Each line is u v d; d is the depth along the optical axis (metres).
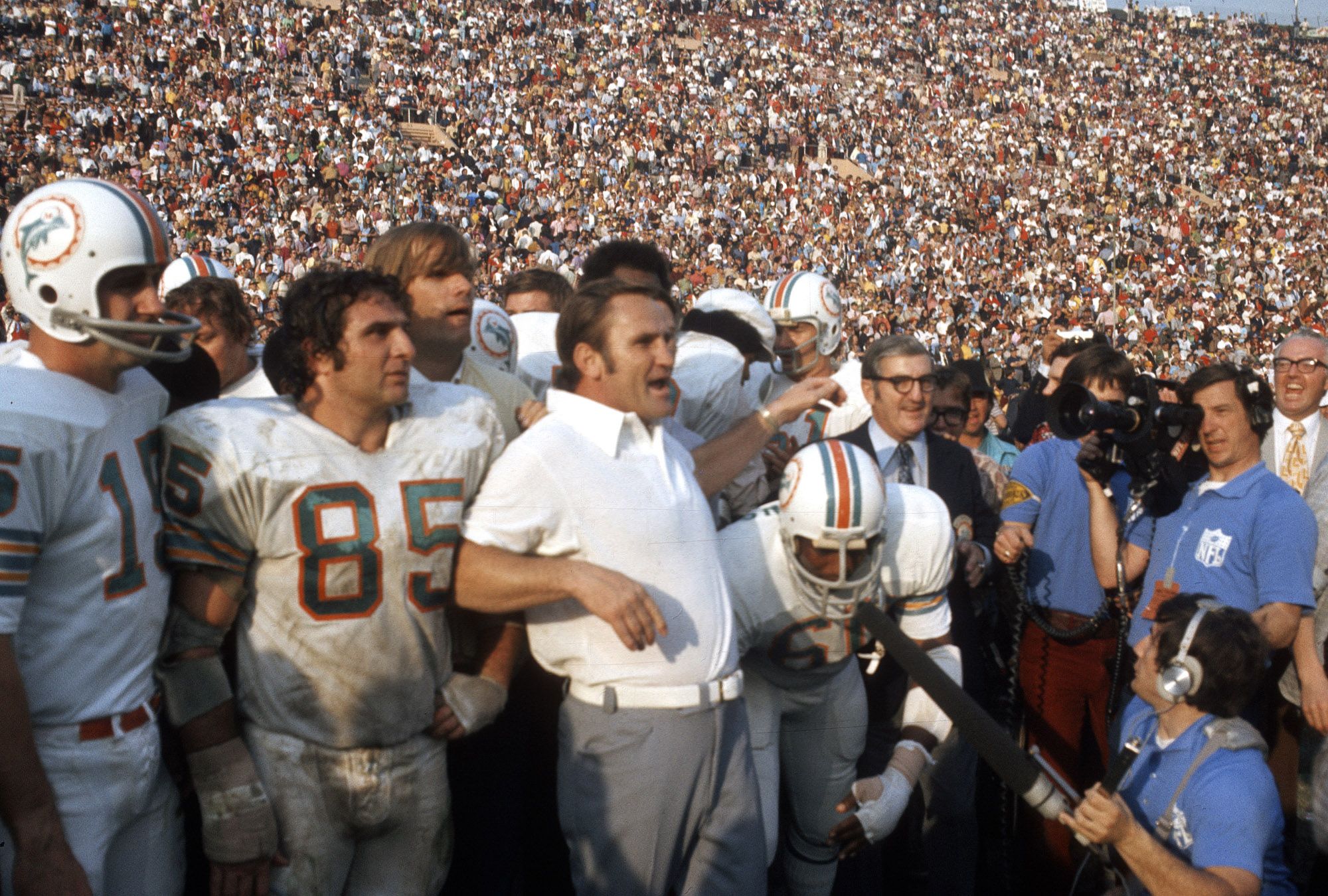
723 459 2.62
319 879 2.15
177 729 2.06
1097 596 3.45
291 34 28.58
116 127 22.02
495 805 2.72
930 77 40.88
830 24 42.31
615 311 2.27
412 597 2.14
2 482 1.77
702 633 2.28
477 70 30.92
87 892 1.87
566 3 36.62
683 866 2.37
